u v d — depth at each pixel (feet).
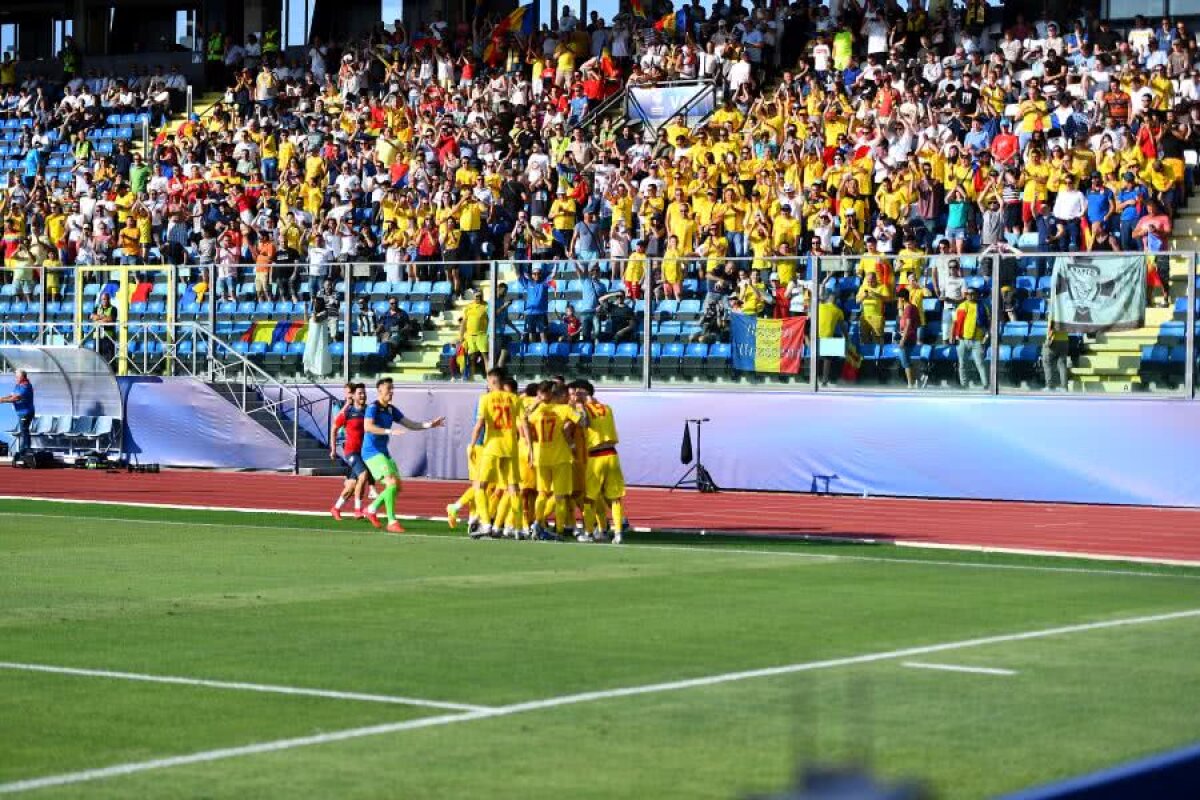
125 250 280.10
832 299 208.23
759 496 203.31
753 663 79.46
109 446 248.11
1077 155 219.00
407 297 234.99
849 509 184.24
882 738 62.13
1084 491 193.36
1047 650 83.87
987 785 54.65
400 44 323.57
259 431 241.14
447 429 229.66
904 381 204.44
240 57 347.56
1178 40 244.83
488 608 98.84
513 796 53.16
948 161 229.45
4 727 64.03
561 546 138.82
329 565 122.01
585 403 144.25
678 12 295.28
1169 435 189.16
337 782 54.95
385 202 263.29
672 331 217.77
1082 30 253.24
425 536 146.51
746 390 212.64
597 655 81.56
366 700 69.77
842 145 240.94
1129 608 100.99
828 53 270.26
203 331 247.91
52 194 309.63
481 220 253.03
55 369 250.37
